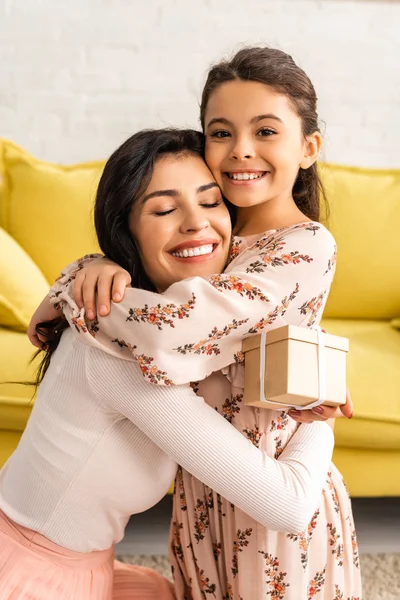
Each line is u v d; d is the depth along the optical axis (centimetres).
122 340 119
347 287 265
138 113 329
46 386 129
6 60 324
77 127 328
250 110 130
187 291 114
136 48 328
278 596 133
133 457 127
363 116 336
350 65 334
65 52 326
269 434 129
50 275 261
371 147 337
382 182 272
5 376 204
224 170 132
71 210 261
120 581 150
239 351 125
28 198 261
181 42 328
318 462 129
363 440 209
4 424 204
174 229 127
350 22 333
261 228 138
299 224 129
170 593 150
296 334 116
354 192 268
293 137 133
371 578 204
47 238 260
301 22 332
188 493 137
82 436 124
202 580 138
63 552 128
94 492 126
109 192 129
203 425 119
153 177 127
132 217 130
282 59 134
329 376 120
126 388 119
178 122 331
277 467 123
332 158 337
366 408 207
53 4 323
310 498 123
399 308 268
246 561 132
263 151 130
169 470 132
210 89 135
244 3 329
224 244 132
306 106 135
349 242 264
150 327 115
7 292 224
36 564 127
